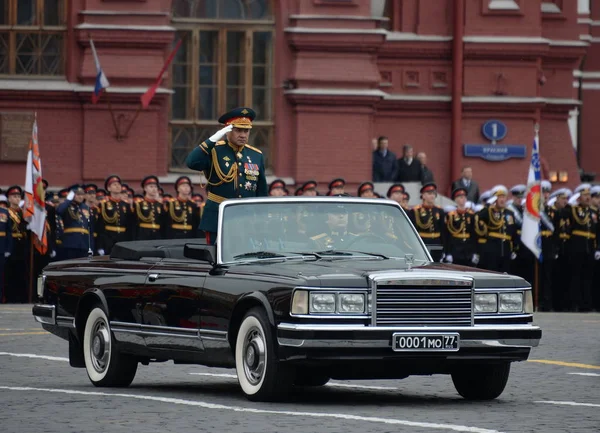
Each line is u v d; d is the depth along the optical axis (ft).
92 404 94.73
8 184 237.66
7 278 211.61
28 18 238.48
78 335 111.75
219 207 102.99
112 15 236.02
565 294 221.46
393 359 91.45
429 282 92.43
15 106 237.25
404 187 223.10
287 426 83.05
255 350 93.81
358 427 82.64
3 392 102.83
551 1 266.16
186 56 243.40
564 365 124.77
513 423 85.40
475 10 254.47
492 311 94.32
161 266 103.81
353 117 242.58
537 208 210.79
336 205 104.32
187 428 82.43
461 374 100.37
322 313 90.38
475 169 255.29
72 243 207.62
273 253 100.48
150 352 103.65
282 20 242.58
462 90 254.47
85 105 237.25
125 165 237.86
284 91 242.17
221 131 110.32
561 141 267.39
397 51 252.83
